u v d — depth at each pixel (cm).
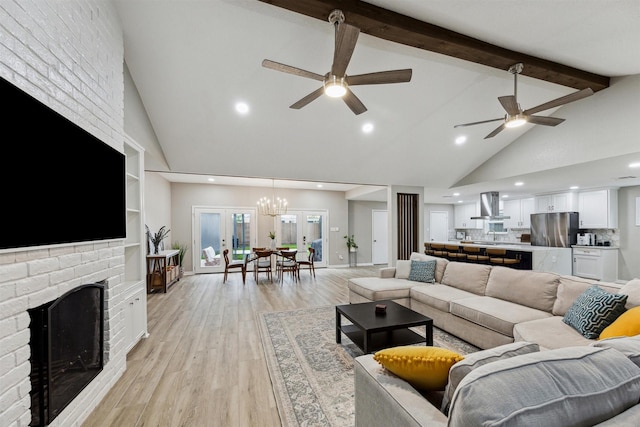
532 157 462
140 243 302
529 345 108
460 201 968
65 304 161
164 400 199
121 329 231
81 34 174
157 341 300
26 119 123
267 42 270
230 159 469
